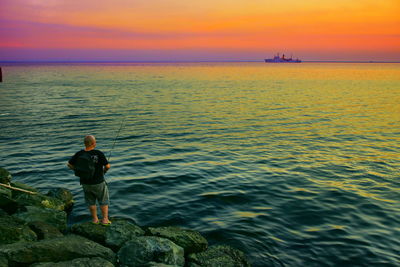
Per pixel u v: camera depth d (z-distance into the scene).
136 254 5.20
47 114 25.39
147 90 49.22
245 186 9.86
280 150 14.78
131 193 9.13
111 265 4.84
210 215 7.77
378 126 21.16
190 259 5.52
